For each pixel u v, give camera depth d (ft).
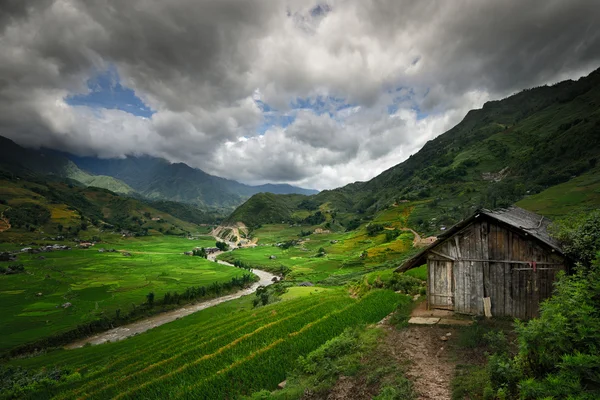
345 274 356.18
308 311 115.03
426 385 43.32
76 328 260.83
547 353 33.22
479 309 72.59
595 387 27.71
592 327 30.81
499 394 34.37
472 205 581.12
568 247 64.39
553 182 508.12
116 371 111.24
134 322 296.30
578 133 608.60
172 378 70.74
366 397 43.62
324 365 56.80
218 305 314.55
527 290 67.72
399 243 458.50
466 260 75.15
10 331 254.06
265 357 70.54
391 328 71.67
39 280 431.84
